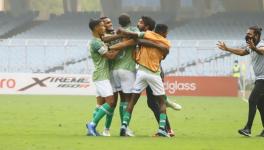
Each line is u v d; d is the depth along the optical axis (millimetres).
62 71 114812
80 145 24703
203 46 112375
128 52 30141
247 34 30219
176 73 112188
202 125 38812
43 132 32062
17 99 72062
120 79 30281
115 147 24094
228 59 110812
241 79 98250
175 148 24062
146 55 29531
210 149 23891
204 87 86688
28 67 114312
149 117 45125
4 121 40062
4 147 23719
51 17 140500
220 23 134375
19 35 135000
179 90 86688
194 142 26672
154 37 29484
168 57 112875
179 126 37906
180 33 131750
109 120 30219
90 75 85812
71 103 64562
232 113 51219
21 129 33969
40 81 86500
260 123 41094
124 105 30547
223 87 86688
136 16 137500
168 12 137875
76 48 115812
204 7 137625
